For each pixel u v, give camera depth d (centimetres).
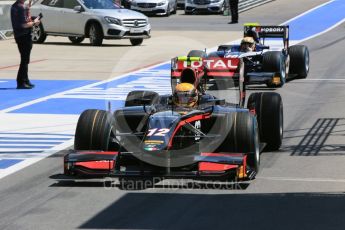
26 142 4453
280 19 14362
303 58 7262
